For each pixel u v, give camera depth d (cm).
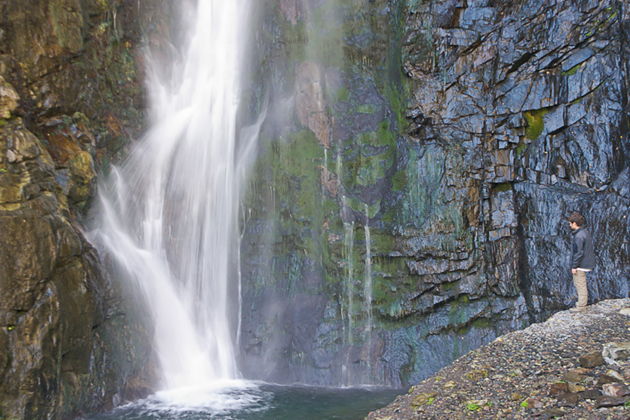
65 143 757
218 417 709
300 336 967
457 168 1012
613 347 553
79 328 679
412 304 973
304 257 1009
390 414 550
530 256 982
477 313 959
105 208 825
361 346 961
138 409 738
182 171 994
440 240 984
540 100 1019
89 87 824
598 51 993
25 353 597
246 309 993
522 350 627
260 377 948
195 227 988
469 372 593
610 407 450
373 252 1002
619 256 920
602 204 949
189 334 928
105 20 891
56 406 637
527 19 1033
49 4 757
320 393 859
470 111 1038
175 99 1022
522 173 1016
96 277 729
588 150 980
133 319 822
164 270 919
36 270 616
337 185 1034
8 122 663
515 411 491
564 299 939
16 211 617
